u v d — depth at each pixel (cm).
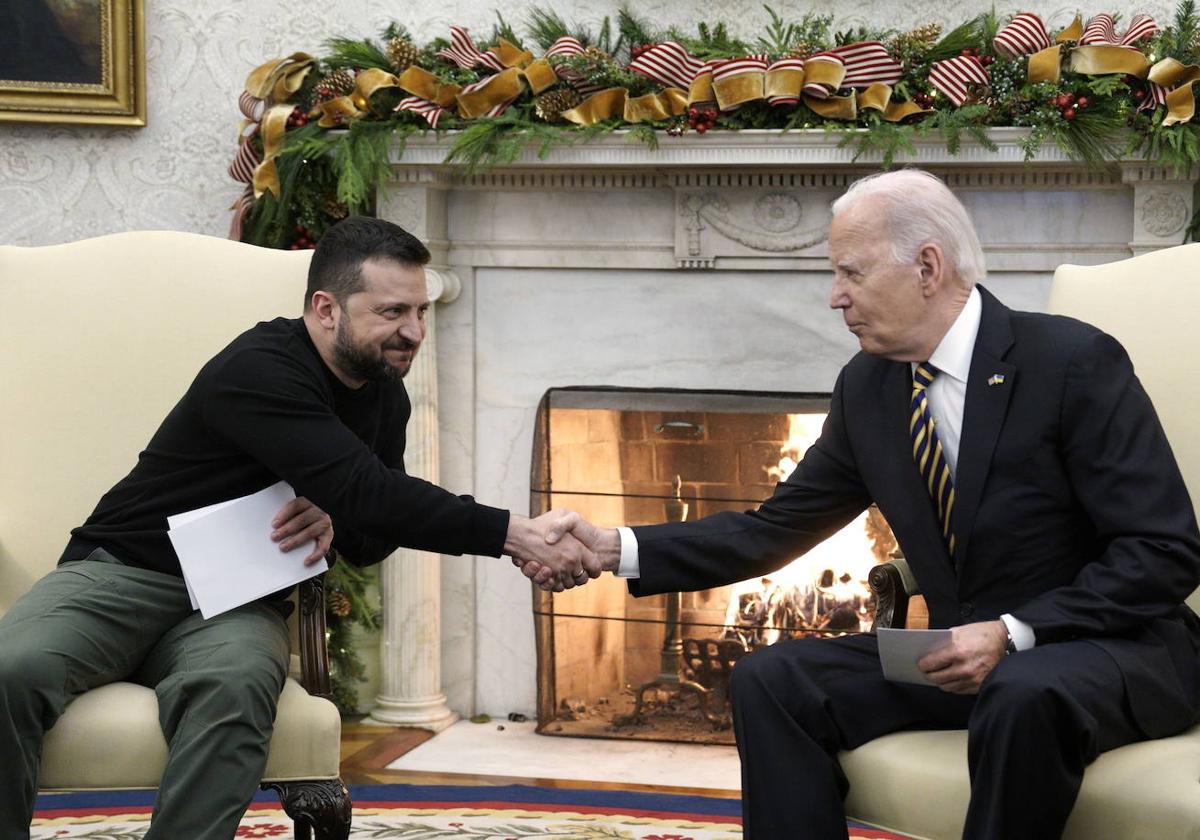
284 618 252
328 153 387
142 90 423
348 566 413
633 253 404
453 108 387
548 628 408
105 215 429
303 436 238
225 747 215
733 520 247
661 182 396
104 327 280
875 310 225
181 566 238
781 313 400
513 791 353
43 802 342
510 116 378
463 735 407
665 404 398
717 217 395
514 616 421
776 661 221
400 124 387
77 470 275
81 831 318
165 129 427
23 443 275
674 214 400
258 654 226
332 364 248
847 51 367
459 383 416
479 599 423
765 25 404
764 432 394
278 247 403
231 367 242
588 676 410
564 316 411
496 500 418
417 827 322
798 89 365
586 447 404
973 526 220
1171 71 354
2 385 278
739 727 219
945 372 227
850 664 225
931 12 397
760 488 395
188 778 213
